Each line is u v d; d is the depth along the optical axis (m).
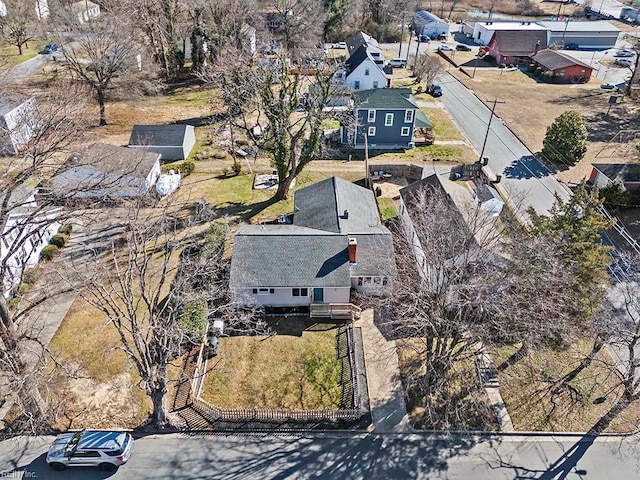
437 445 23.80
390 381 26.94
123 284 22.16
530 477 22.44
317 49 74.56
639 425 23.47
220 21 65.31
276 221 40.03
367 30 98.38
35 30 71.88
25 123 28.88
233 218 40.47
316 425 24.58
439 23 101.25
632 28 107.88
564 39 92.88
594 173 46.19
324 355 28.33
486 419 25.00
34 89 60.66
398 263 33.56
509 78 78.56
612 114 63.72
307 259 31.45
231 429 24.36
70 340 28.69
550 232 25.89
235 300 30.39
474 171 48.09
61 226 37.34
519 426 24.72
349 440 23.98
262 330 29.89
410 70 81.88
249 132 44.06
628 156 51.88
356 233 33.28
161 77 73.38
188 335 27.02
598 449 23.70
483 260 24.95
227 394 25.95
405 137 54.41
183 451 23.31
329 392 26.17
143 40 68.94
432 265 24.42
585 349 28.69
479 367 27.23
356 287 32.53
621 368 27.53
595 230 25.73
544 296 23.58
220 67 51.62
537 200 44.12
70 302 31.39
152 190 42.97
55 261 34.69
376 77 67.69
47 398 25.12
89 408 25.08
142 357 22.20
